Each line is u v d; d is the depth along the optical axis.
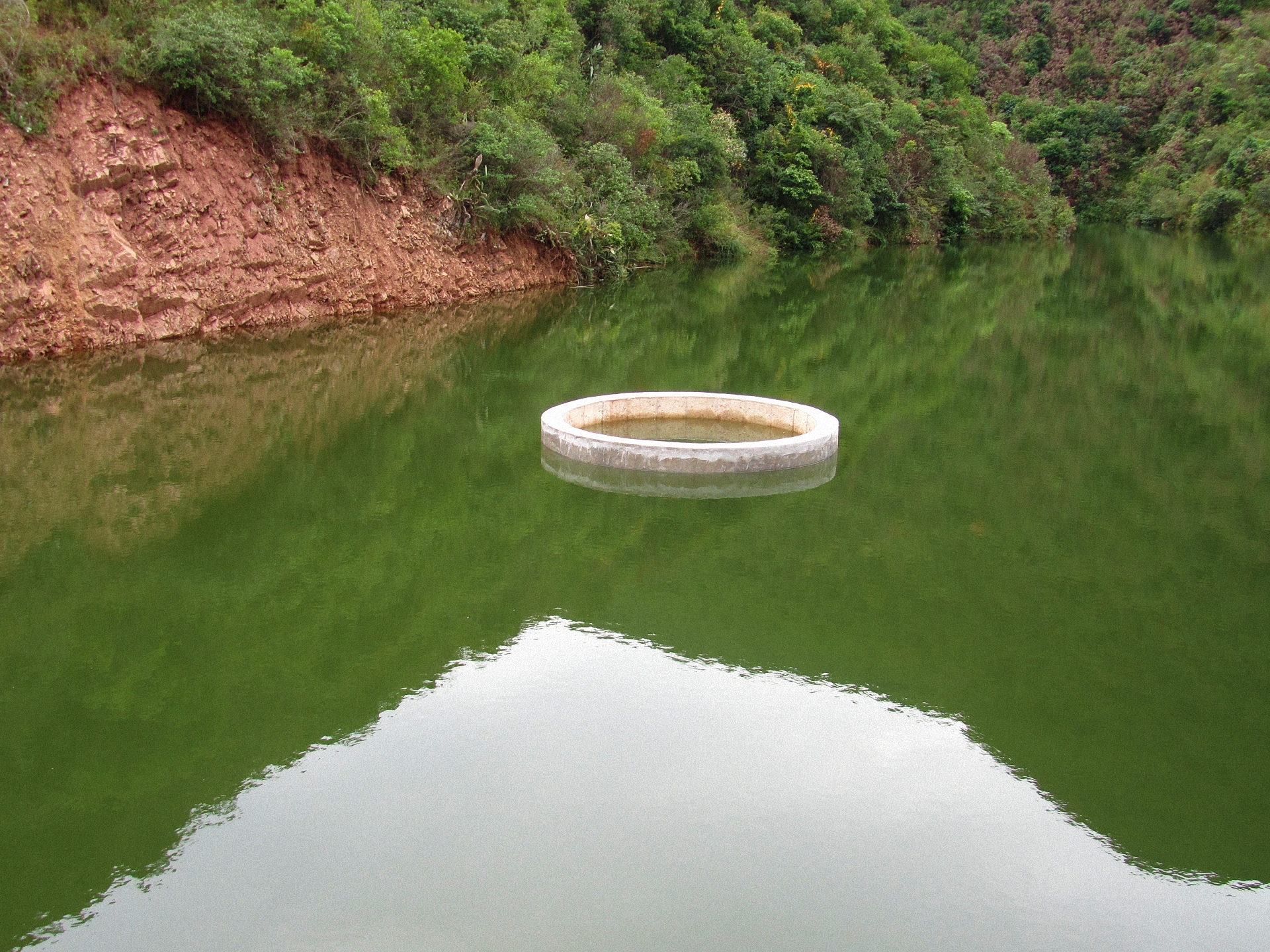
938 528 10.16
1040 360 20.55
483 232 25.05
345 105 20.34
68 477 10.39
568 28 35.00
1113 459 13.16
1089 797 5.77
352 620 7.55
